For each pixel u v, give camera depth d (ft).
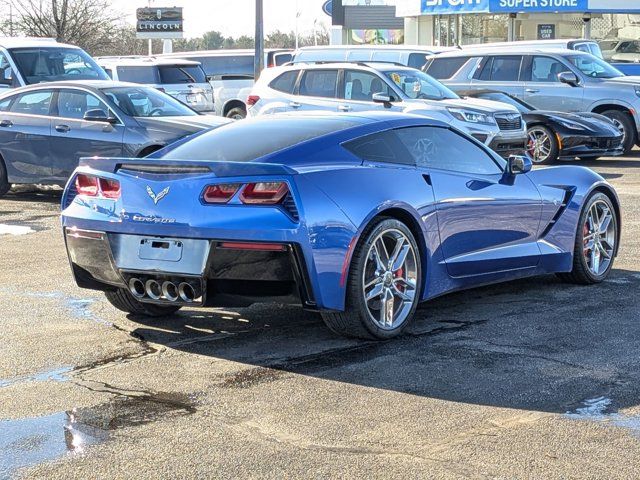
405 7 107.76
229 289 17.57
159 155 19.77
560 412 14.60
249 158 18.37
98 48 136.56
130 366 17.25
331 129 19.36
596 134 52.60
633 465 12.55
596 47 70.03
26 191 46.14
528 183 22.44
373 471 12.43
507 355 17.66
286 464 12.69
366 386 15.96
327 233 17.38
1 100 43.29
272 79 52.54
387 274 18.62
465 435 13.67
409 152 19.98
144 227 17.95
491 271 21.49
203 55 83.97
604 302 21.94
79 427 14.16
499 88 61.36
